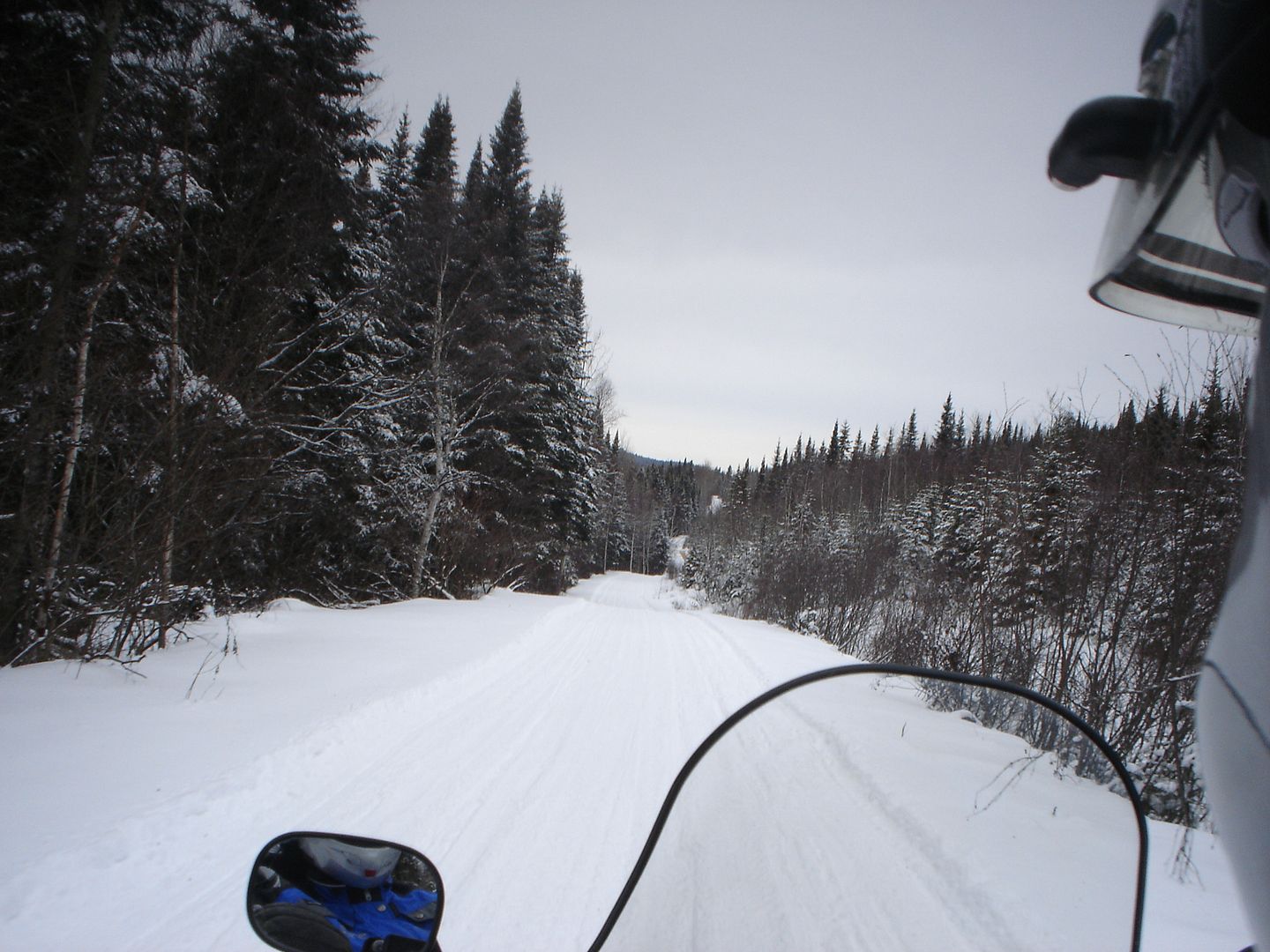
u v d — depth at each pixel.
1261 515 0.84
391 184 24.56
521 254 29.19
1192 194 0.97
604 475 49.22
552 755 6.29
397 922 1.98
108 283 8.62
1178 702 5.57
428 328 20.41
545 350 27.11
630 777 5.78
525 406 25.59
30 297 8.12
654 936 1.72
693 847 1.88
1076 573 7.66
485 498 25.55
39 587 8.04
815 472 42.53
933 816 1.85
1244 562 0.87
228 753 5.43
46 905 3.44
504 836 4.56
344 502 17.83
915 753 1.93
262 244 11.56
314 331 14.52
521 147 30.41
